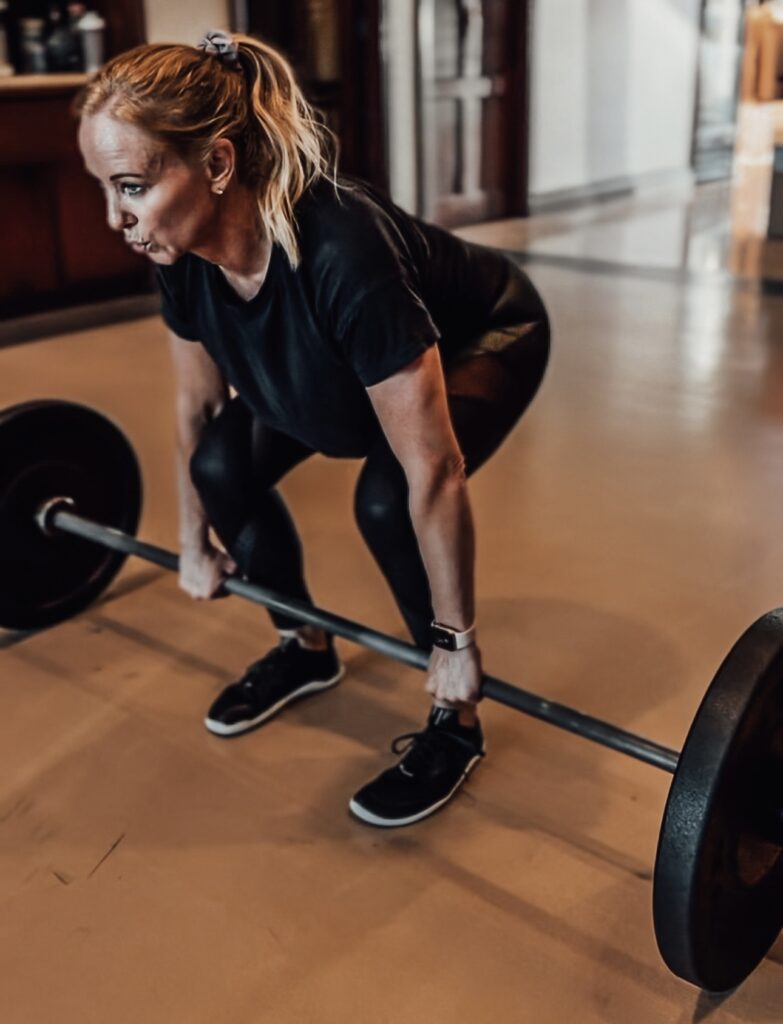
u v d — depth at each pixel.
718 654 2.02
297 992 1.30
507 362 1.60
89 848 1.55
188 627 2.17
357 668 2.01
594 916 1.41
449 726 1.64
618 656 2.02
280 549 1.74
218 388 1.67
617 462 2.99
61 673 2.01
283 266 1.30
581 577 2.33
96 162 1.19
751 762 1.12
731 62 8.84
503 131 6.72
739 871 1.17
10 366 3.96
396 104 6.01
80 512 2.13
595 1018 1.26
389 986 1.30
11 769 1.73
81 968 1.34
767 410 3.39
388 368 1.26
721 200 7.50
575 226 6.62
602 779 1.68
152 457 3.08
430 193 6.41
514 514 2.67
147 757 1.76
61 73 4.59
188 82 1.18
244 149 1.24
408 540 1.48
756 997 1.29
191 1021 1.26
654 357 3.97
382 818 1.57
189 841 1.56
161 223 1.21
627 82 7.51
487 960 1.34
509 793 1.65
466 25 6.28
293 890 1.46
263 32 5.42
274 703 1.84
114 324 4.56
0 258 4.43
